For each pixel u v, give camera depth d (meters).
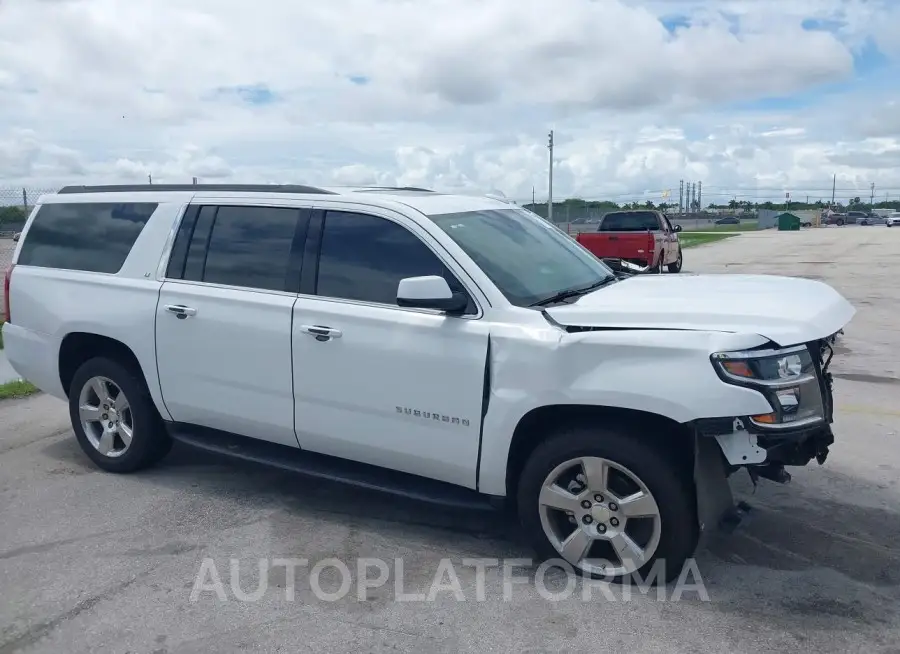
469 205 5.06
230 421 5.12
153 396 5.43
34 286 5.95
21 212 23.89
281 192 5.05
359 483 4.67
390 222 4.59
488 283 4.26
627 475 3.92
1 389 7.97
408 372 4.34
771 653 3.45
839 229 62.62
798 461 4.12
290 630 3.70
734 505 4.01
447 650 3.53
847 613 3.77
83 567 4.34
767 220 74.12
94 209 5.82
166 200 5.46
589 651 3.50
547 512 4.16
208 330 5.05
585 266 5.16
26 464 6.00
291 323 4.72
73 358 5.97
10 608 3.93
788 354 3.67
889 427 6.59
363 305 4.54
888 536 4.57
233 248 5.10
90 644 3.62
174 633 3.69
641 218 21.08
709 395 3.61
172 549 4.54
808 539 4.54
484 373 4.13
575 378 3.88
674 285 4.68
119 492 5.42
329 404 4.66
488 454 4.18
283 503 5.21
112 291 5.51
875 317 12.68
